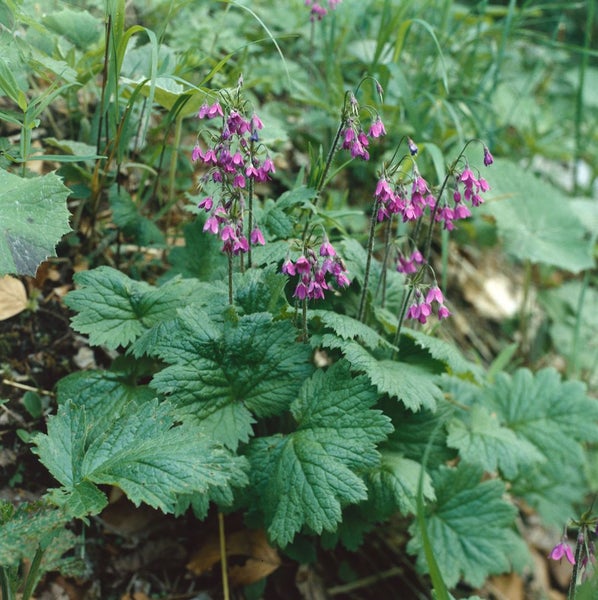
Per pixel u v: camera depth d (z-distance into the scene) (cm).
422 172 60
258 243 40
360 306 44
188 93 43
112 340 40
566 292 75
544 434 52
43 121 52
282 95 67
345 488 37
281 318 42
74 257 49
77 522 42
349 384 40
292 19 67
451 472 46
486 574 44
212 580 44
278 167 61
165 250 52
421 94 59
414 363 45
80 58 50
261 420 44
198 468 33
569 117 84
